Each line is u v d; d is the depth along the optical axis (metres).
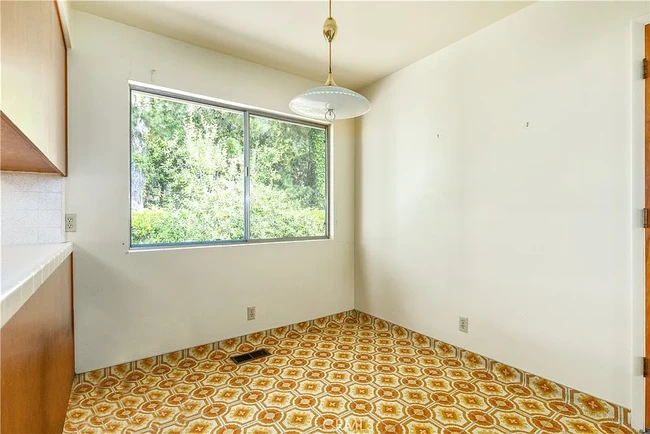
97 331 2.18
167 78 2.43
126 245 2.28
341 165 3.47
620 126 1.73
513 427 1.71
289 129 3.20
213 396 2.00
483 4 2.06
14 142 1.09
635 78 1.68
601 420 1.77
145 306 2.35
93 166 2.16
